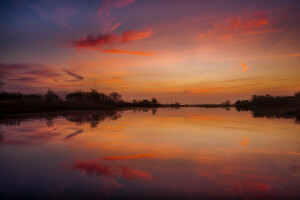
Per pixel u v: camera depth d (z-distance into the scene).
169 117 22.34
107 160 5.85
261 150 7.04
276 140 8.81
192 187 3.99
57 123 14.92
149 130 11.87
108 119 18.89
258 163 5.56
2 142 8.36
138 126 13.73
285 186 4.02
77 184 4.10
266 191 3.80
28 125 13.66
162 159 5.96
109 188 3.92
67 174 4.67
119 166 5.30
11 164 5.44
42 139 9.02
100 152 6.78
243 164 5.48
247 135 10.19
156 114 27.94
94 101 52.91
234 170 5.00
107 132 11.04
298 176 4.58
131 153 6.66
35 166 5.27
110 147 7.50
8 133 10.53
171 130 11.87
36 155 6.37
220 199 3.51
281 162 5.64
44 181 4.25
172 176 4.59
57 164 5.45
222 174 4.72
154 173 4.78
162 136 9.88
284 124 14.91
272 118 20.28
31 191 3.77
